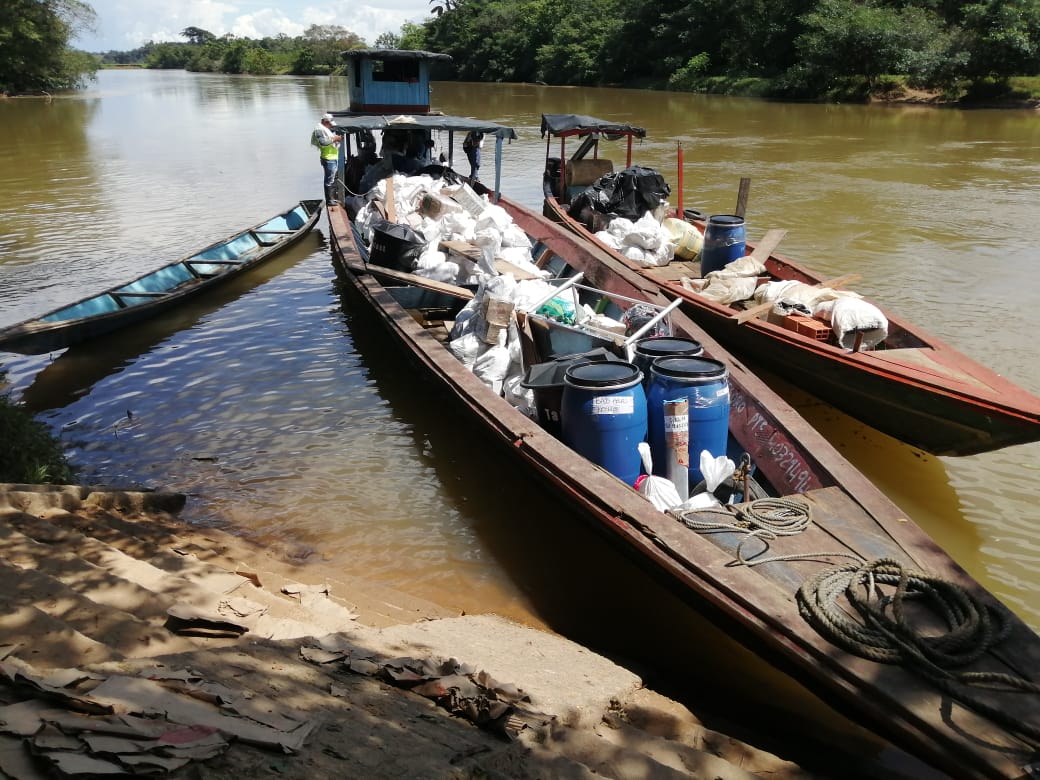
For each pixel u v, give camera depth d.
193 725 2.55
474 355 7.72
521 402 6.95
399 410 8.19
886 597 4.01
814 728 4.29
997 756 3.19
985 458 7.10
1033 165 21.09
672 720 3.94
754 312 8.20
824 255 12.98
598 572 5.76
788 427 5.76
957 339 9.29
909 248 13.32
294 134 30.86
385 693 3.44
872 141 25.77
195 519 6.26
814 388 7.71
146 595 4.16
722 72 47.50
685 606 5.34
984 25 35.84
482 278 9.36
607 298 9.02
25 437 6.33
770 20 44.62
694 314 8.73
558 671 4.26
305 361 9.42
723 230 9.79
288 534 6.10
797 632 3.86
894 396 6.76
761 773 3.66
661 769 3.22
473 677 3.75
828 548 4.51
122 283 11.20
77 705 2.53
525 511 6.49
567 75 56.19
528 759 2.98
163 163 23.75
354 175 15.50
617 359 6.16
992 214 15.59
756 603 4.05
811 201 16.94
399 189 12.56
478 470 7.08
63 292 11.93
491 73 62.41
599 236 11.20
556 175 15.11
